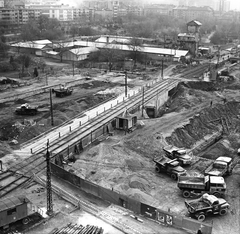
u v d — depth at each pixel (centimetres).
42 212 4775
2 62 14975
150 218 4747
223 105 10038
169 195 5531
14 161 6278
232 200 5425
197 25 19025
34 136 7438
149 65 15938
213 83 12312
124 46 18012
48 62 16462
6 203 4453
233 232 4631
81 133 7581
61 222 4584
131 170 6306
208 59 17775
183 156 6625
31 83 12062
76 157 6731
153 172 6312
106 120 8419
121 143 7256
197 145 8012
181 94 11075
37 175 5816
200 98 10681
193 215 4862
